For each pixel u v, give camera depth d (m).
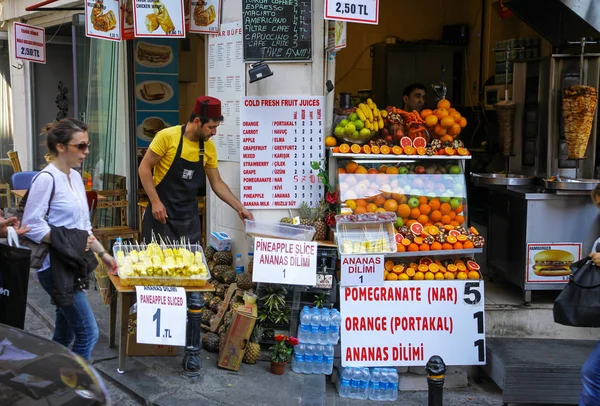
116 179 8.27
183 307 4.59
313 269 5.12
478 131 8.29
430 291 5.25
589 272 4.49
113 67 8.13
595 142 5.99
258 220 5.79
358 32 8.62
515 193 5.73
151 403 4.52
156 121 8.07
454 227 5.49
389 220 5.27
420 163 5.63
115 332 5.78
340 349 5.22
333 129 5.79
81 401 2.80
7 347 3.14
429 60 8.50
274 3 5.62
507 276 6.00
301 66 5.71
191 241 5.43
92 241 4.15
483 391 5.32
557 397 4.89
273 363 5.07
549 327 5.64
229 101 5.98
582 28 6.02
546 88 6.06
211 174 5.49
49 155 4.13
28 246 4.02
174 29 5.59
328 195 5.54
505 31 8.08
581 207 5.60
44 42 9.64
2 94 12.20
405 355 5.20
